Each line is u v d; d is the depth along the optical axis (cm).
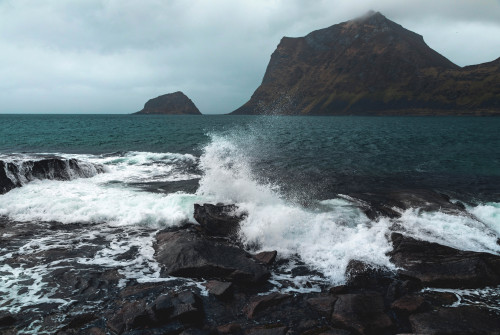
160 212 1145
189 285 743
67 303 653
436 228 1023
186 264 800
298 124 8688
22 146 3053
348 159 2534
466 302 690
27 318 601
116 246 937
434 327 586
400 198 1352
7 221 1089
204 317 625
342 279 789
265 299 678
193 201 1258
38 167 1563
